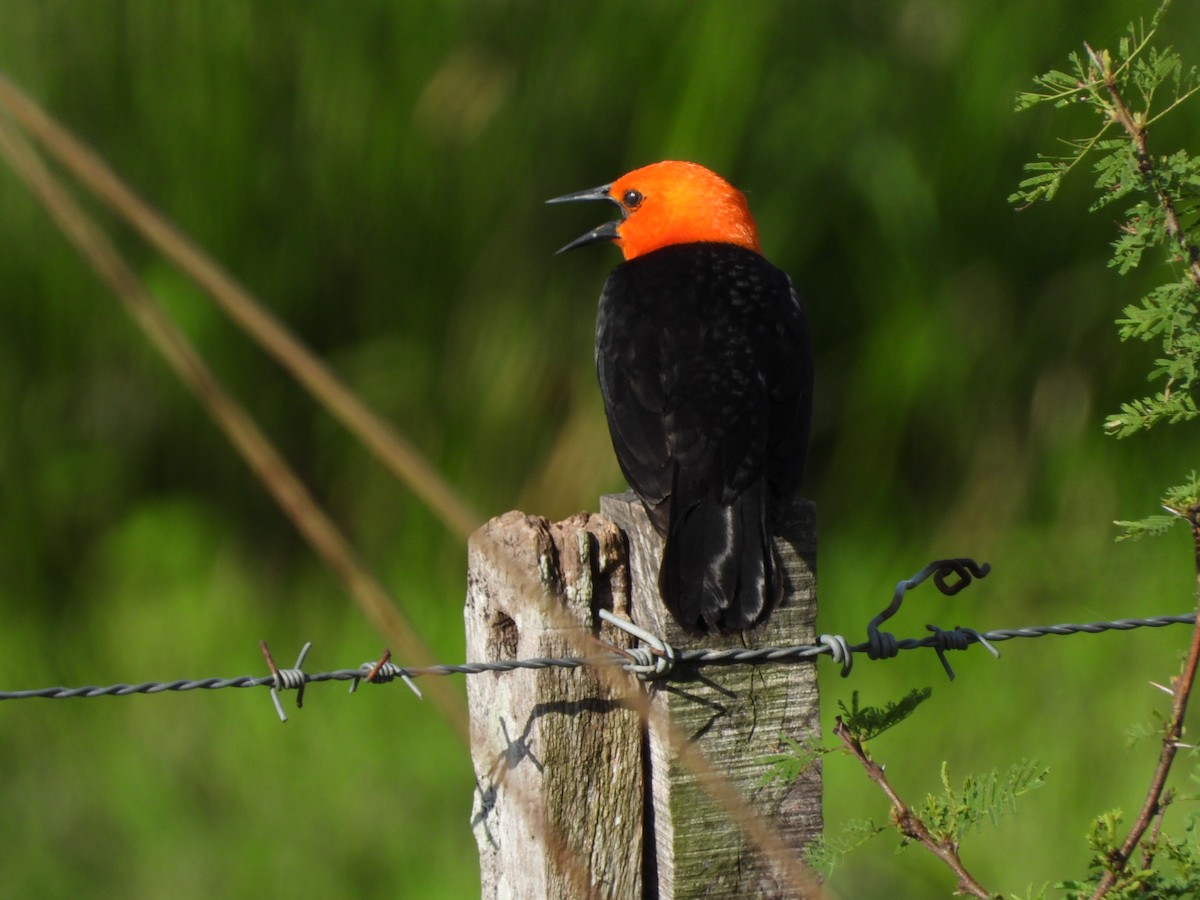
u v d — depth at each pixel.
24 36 11.10
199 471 11.37
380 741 9.22
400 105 11.10
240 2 11.02
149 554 11.00
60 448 11.30
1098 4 11.12
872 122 11.09
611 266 11.24
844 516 11.13
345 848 8.45
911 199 10.98
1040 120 11.18
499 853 4.59
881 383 11.09
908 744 8.90
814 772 4.39
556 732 4.31
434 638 10.30
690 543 4.76
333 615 10.61
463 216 11.20
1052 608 10.25
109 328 11.09
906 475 11.29
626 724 4.35
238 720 9.57
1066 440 11.07
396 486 10.98
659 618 4.40
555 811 4.32
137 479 11.39
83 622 10.88
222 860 8.41
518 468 11.03
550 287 11.20
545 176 11.18
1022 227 11.25
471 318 11.24
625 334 6.09
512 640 4.66
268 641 10.49
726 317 6.04
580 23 11.09
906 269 11.12
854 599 10.58
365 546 10.93
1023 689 9.37
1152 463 10.97
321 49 11.05
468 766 8.93
